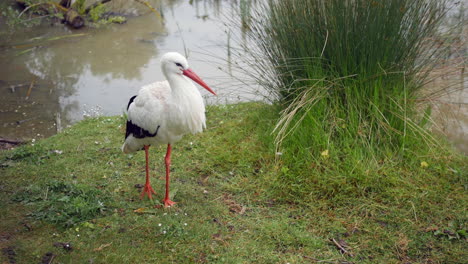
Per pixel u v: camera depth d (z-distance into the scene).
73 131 5.66
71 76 7.51
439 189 4.04
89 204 3.99
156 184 4.45
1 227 3.73
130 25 9.76
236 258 3.36
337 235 3.61
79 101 6.72
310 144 4.52
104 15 10.28
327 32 4.35
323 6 4.54
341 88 4.58
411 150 4.43
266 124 5.14
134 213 3.97
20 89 7.09
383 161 4.38
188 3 11.01
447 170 4.27
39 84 7.27
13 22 9.90
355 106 4.46
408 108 4.57
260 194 4.18
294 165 4.38
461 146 4.78
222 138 5.22
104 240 3.58
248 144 4.98
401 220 3.72
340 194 4.02
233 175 4.52
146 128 3.93
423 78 4.71
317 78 4.55
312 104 4.57
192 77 3.87
